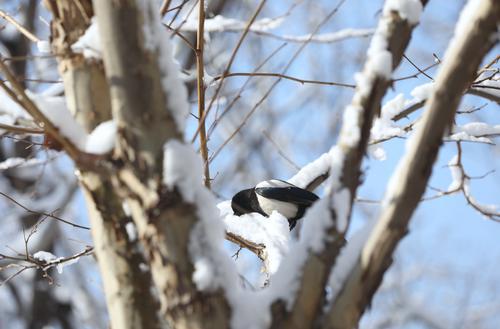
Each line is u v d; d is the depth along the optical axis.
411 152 5.01
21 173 18.91
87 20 5.91
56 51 5.96
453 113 4.96
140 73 5.19
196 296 5.12
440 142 4.98
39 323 20.61
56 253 20.31
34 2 19.56
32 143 8.45
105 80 5.81
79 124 5.41
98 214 5.67
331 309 5.20
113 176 5.34
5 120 6.03
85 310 20.64
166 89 5.29
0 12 7.56
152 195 5.18
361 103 5.40
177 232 5.17
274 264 8.38
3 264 17.03
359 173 5.43
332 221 5.30
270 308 5.23
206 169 8.05
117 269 5.61
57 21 5.98
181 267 5.15
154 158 5.20
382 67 5.38
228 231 8.98
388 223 5.09
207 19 12.66
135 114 5.20
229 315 5.17
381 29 5.49
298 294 5.23
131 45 5.18
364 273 5.17
